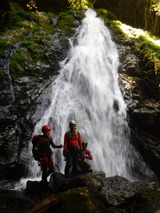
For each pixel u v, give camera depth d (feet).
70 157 23.22
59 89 35.96
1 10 44.55
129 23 56.65
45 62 38.73
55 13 55.98
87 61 40.86
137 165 31.83
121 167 31.78
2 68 35.29
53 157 29.30
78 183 20.94
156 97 37.55
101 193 19.33
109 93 37.68
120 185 20.29
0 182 25.79
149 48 42.04
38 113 31.89
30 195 21.58
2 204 19.20
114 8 57.52
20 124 30.37
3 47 38.32
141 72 40.24
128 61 41.81
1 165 26.68
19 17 45.50
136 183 21.16
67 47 42.83
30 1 51.11
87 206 15.17
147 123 32.96
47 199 15.93
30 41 40.40
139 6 54.90
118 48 45.14
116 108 35.86
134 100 35.55
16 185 25.00
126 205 18.79
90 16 52.95
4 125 29.60
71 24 48.73
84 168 24.59
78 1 58.59
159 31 53.31
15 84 34.06
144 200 18.02
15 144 28.58
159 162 30.32
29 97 33.27
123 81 38.22
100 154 31.45
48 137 22.00
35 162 27.94
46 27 46.44
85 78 37.99
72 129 23.52
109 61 42.63
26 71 36.06
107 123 35.27
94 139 32.48
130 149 33.24
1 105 31.55
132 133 33.53
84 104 35.09
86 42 45.93
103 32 48.60
